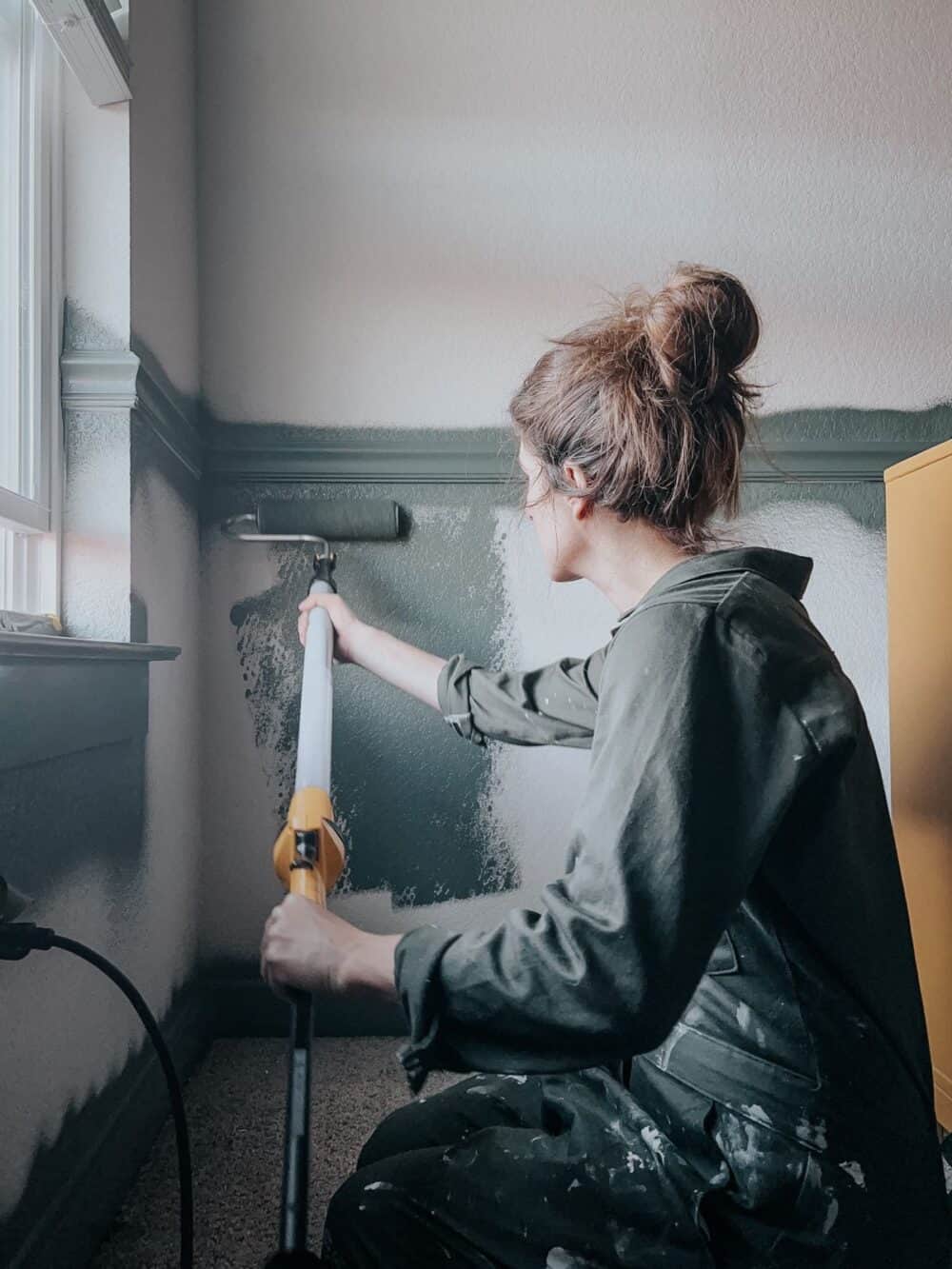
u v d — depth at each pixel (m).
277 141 1.78
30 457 1.25
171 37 1.59
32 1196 0.99
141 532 1.39
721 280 0.78
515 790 1.81
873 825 0.68
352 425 1.80
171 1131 1.41
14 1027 0.95
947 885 1.36
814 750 0.62
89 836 1.15
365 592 1.80
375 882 1.81
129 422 1.33
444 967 0.61
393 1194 0.69
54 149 1.31
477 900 1.81
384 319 1.80
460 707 1.22
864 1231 0.63
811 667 0.66
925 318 1.83
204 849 1.79
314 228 1.79
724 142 1.81
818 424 1.83
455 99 1.79
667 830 0.60
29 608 1.28
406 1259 0.67
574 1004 0.58
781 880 0.65
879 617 1.84
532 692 1.19
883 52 1.81
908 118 1.81
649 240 1.81
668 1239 0.65
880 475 1.82
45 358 1.27
